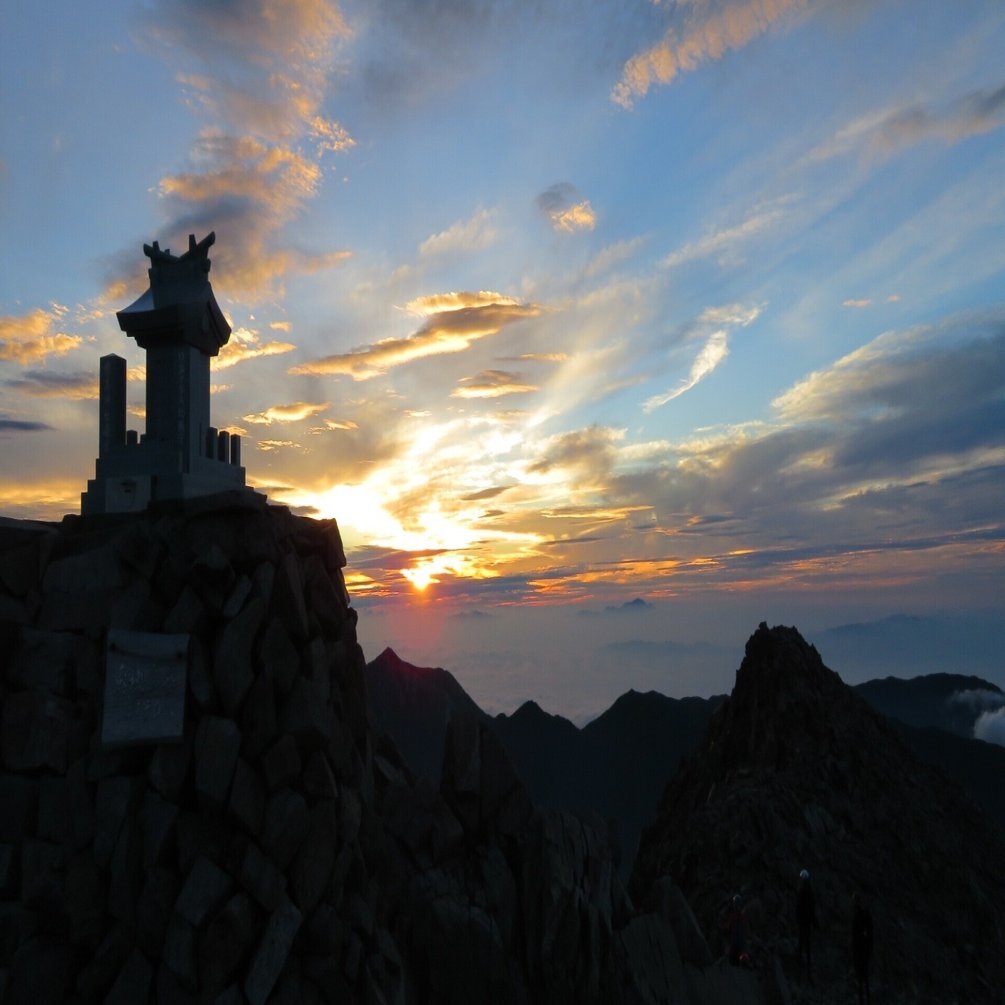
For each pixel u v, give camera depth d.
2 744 13.84
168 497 15.95
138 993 12.69
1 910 13.01
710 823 31.88
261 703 14.55
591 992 17.39
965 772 121.00
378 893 16.48
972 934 27.03
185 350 16.80
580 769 172.38
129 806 13.48
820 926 25.81
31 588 14.80
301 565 16.53
